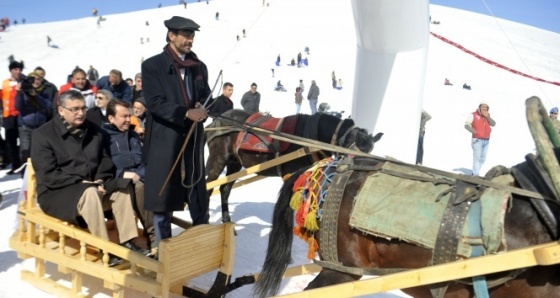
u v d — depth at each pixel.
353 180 3.22
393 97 6.04
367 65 6.11
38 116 8.12
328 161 3.53
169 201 4.29
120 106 5.08
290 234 3.48
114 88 9.22
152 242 4.80
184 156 4.34
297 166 5.79
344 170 3.30
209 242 4.12
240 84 29.48
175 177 4.31
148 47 46.81
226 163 6.57
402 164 3.18
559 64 44.84
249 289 4.87
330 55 40.25
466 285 2.79
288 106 24.31
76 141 4.55
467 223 2.71
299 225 3.35
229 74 32.47
